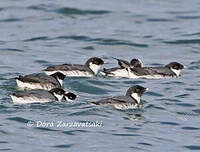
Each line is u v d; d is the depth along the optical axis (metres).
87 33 35.25
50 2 41.84
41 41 33.62
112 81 25.95
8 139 18.20
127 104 21.56
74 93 23.89
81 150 17.44
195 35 34.72
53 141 18.12
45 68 28.08
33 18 38.47
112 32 35.44
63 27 36.59
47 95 22.11
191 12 40.16
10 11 39.81
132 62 28.11
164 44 33.19
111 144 17.98
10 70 27.42
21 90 23.52
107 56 31.12
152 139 18.55
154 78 26.83
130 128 19.50
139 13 39.78
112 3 42.41
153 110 21.61
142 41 33.62
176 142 18.38
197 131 19.45
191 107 22.14
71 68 26.77
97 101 21.80
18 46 32.31
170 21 38.12
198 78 26.81
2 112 20.66
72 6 40.75
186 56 31.00
